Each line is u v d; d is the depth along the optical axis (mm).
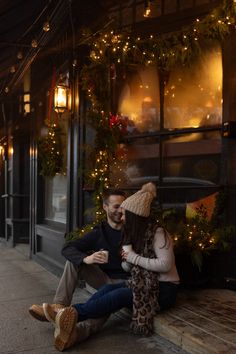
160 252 3662
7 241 10828
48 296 5387
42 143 7539
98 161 5789
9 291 5656
